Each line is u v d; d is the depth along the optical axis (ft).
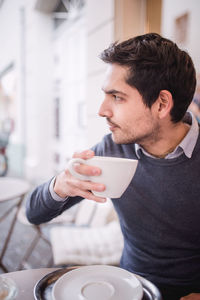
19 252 7.30
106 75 2.36
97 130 8.44
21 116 18.62
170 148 2.80
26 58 17.43
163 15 5.99
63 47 14.26
